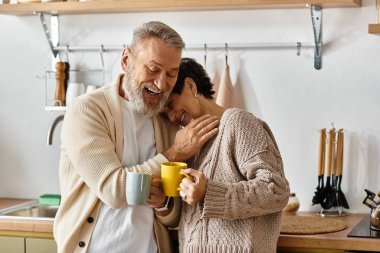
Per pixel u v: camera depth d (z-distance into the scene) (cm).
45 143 328
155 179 201
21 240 260
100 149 204
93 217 212
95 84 320
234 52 301
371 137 286
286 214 279
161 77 202
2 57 333
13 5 304
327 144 289
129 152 214
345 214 282
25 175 332
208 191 189
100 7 289
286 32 295
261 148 197
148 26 205
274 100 297
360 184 288
